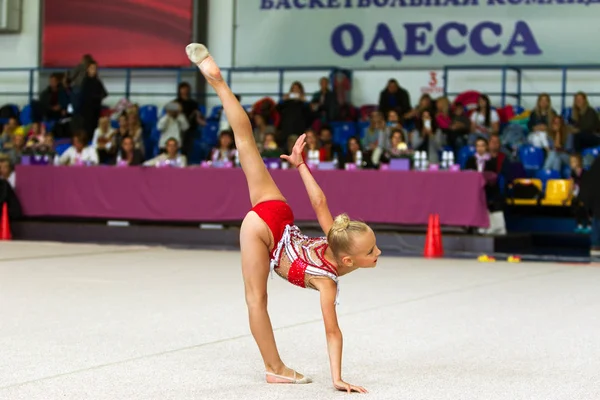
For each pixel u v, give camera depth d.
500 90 26.17
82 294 10.96
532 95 25.89
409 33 26.67
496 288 12.22
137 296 10.85
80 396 5.77
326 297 5.91
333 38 27.27
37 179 20.95
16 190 21.08
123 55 28.45
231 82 28.30
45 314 9.36
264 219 6.02
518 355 7.43
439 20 26.42
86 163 21.16
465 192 18.23
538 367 6.93
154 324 8.78
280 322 9.03
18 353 7.26
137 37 28.33
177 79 28.30
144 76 28.84
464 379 6.46
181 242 20.02
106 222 20.75
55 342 7.77
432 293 11.59
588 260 17.20
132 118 22.86
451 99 26.50
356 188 18.81
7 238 20.73
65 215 20.75
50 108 26.86
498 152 20.23
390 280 13.12
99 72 29.00
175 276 13.13
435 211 18.39
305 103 24.16
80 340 7.88
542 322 9.23
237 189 19.66
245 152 6.16
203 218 19.86
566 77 25.64
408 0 26.64
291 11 27.58
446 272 14.41
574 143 23.09
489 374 6.65
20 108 29.66
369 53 27.00
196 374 6.50
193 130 24.77
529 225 22.25
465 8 26.22
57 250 17.28
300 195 19.09
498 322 9.20
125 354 7.25
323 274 5.90
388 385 6.22
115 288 11.61
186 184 19.97
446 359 7.23
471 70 26.38
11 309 9.70
